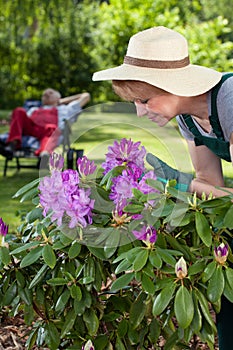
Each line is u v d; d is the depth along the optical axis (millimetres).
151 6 12594
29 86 15117
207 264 2260
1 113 14492
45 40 14648
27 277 2383
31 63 14727
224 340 2479
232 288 2166
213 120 2328
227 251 2172
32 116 7992
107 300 2449
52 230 2301
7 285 2375
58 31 14453
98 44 14109
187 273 2170
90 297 2252
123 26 13008
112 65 13547
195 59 10109
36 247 2283
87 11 14727
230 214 2174
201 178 2689
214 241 2295
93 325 2268
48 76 14727
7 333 3100
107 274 2348
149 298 2260
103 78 2225
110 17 13375
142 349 2371
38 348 2908
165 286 2146
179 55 2242
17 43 14617
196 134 2502
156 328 2350
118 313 2443
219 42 10641
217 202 2213
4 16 13570
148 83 2219
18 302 2387
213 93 2293
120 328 2357
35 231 2441
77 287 2227
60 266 2336
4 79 15148
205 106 2328
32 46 14695
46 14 13352
